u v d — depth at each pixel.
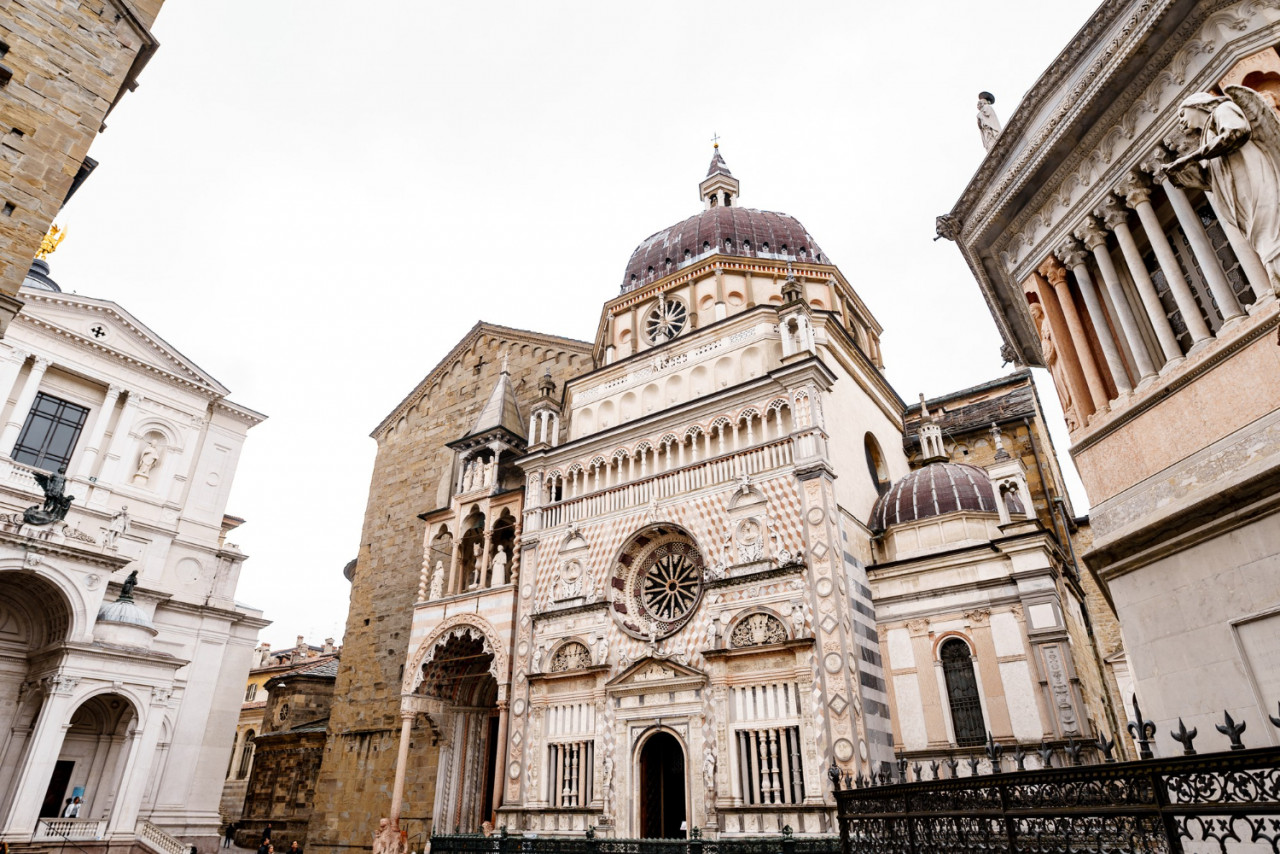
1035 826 9.14
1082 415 14.63
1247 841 9.39
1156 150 12.75
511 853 27.67
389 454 59.44
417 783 43.66
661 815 30.97
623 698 32.09
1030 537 29.17
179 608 47.12
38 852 31.16
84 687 34.44
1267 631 10.48
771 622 29.67
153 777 43.12
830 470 31.12
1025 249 16.11
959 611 29.94
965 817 10.09
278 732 64.69
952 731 28.41
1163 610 12.30
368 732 48.59
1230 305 11.52
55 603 36.47
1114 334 14.20
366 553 55.94
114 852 33.44
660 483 35.72
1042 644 27.61
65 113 16.88
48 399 44.78
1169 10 12.05
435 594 43.47
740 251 46.94
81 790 37.53
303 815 58.16
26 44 16.67
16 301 15.15
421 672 41.22
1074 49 13.85
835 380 34.81
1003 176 15.91
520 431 48.56
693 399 37.03
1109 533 13.55
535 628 36.88
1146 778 7.86
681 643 31.56
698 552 33.34
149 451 48.28
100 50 17.91
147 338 48.84
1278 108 10.64
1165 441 12.61
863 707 27.50
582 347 51.56
